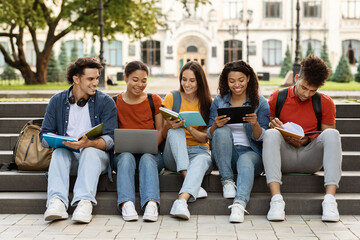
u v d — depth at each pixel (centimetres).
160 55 4434
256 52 4438
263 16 4431
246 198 446
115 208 461
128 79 493
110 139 472
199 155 473
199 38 4375
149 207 437
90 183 441
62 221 437
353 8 4422
